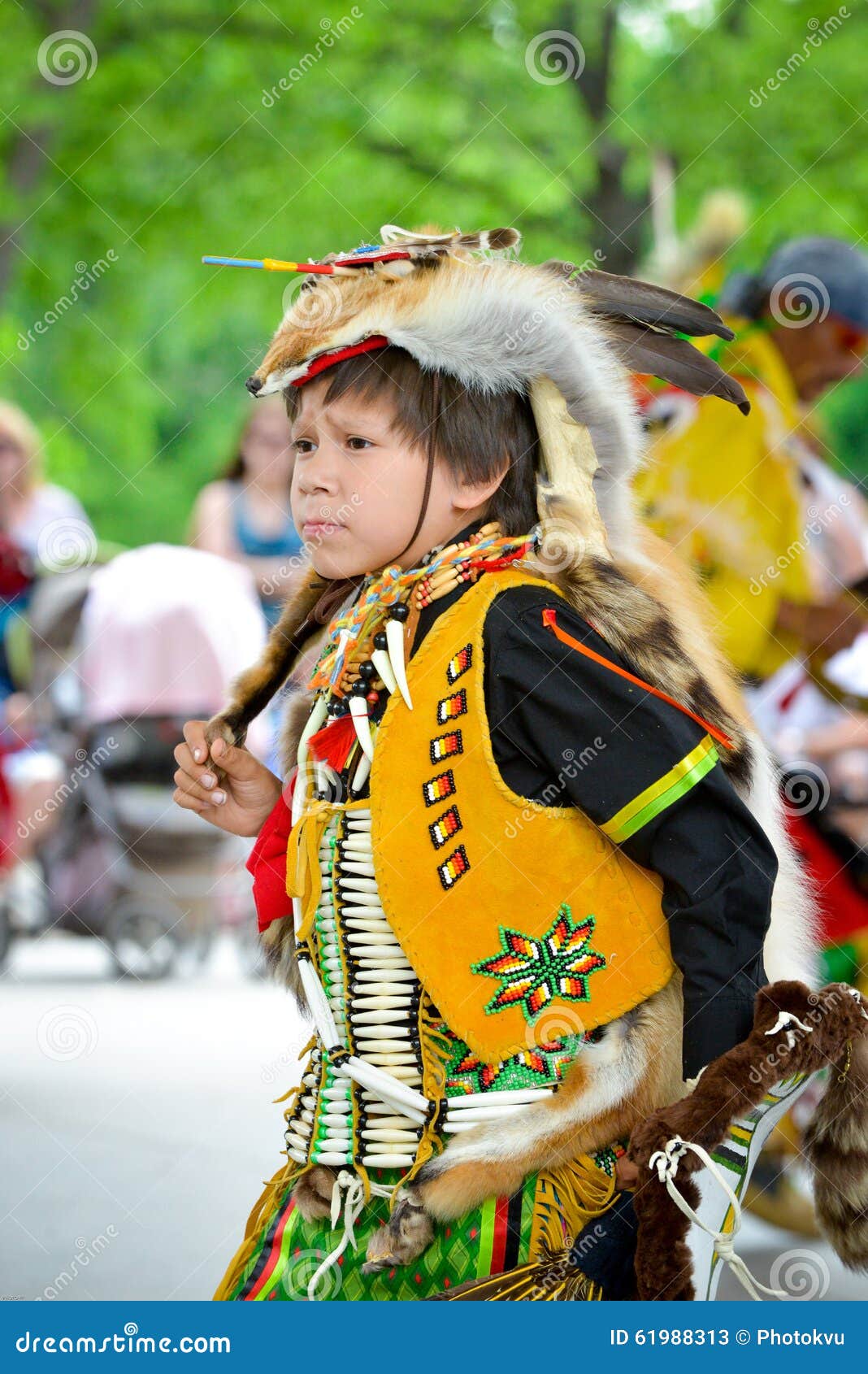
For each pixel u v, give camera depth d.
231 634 19.31
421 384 4.91
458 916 4.74
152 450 45.47
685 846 4.59
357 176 27.91
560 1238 4.68
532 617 4.75
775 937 5.07
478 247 5.11
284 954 5.56
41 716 19.62
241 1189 10.85
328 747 5.07
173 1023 17.47
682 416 10.07
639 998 4.69
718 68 27.06
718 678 5.07
